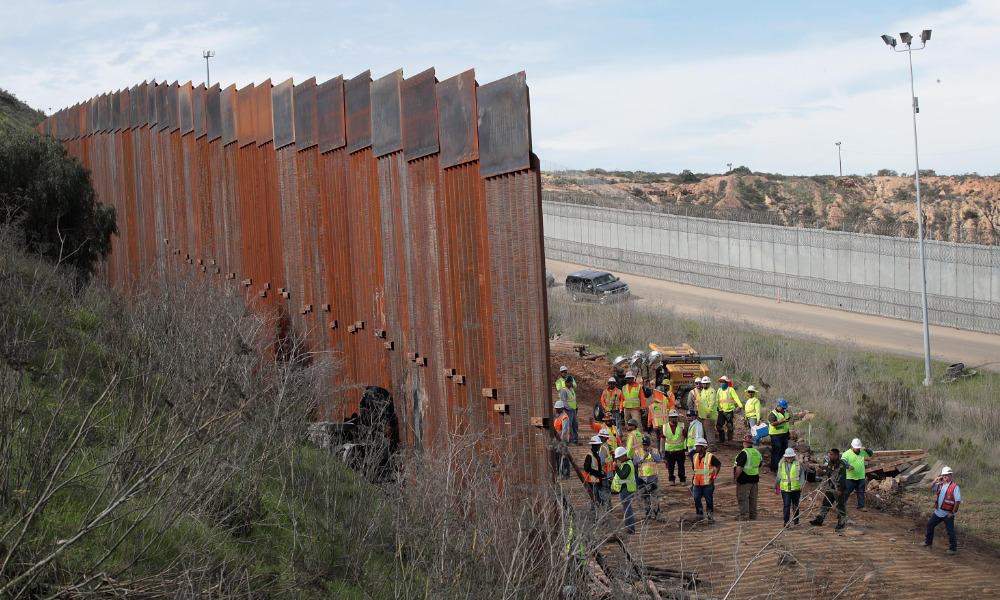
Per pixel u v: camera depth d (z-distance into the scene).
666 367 29.33
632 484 15.91
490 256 17.00
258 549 10.38
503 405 16.75
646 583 12.16
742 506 18.92
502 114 16.23
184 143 33.28
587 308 46.28
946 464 25.75
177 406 9.84
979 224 99.81
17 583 7.52
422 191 19.64
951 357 42.75
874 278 55.28
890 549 18.28
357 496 12.48
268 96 27.19
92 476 9.37
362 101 22.17
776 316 54.50
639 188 119.75
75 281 19.47
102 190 42.16
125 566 8.41
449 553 10.11
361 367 23.20
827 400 33.19
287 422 12.73
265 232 28.02
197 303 17.12
